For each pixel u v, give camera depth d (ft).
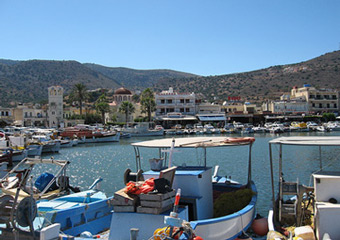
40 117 378.12
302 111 386.93
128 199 29.84
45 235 24.99
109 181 91.35
